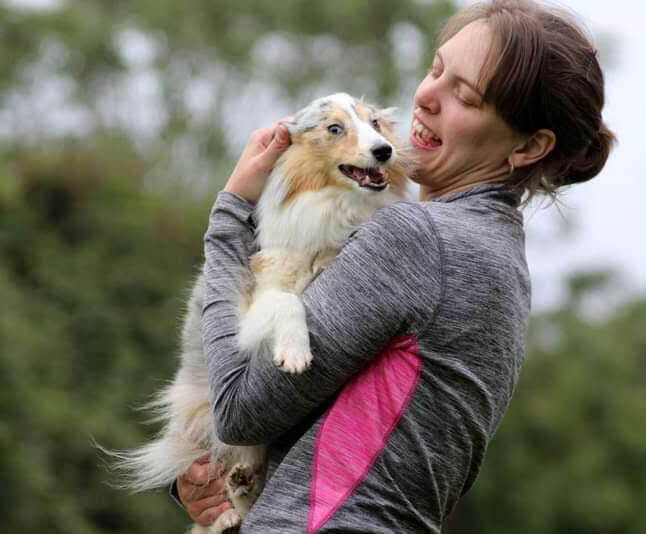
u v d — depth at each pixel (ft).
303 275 26.22
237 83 171.22
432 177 24.49
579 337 145.79
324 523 20.40
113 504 87.92
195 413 26.94
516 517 129.49
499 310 21.48
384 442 20.79
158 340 107.45
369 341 20.90
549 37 22.91
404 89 162.40
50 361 96.73
